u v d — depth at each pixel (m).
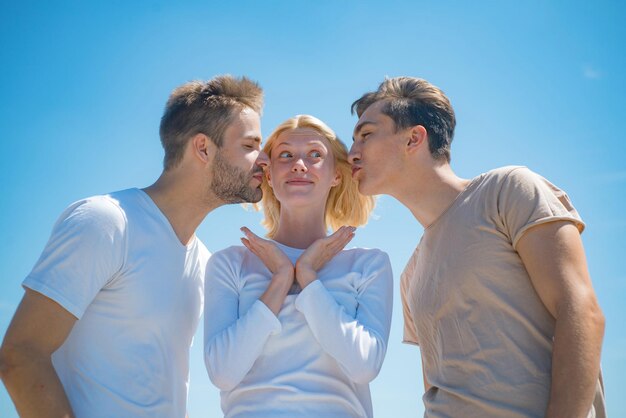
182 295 3.36
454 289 3.12
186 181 3.49
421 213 3.47
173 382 3.28
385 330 3.35
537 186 3.02
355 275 3.44
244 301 3.38
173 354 3.29
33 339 2.97
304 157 3.71
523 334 2.95
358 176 3.63
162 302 3.25
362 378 3.15
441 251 3.24
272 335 3.24
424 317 3.28
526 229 2.93
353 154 3.65
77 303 3.03
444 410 3.09
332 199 4.05
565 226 2.90
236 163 3.54
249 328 3.15
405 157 3.51
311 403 3.12
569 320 2.75
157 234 3.31
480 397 2.96
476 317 3.04
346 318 3.20
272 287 3.27
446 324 3.16
